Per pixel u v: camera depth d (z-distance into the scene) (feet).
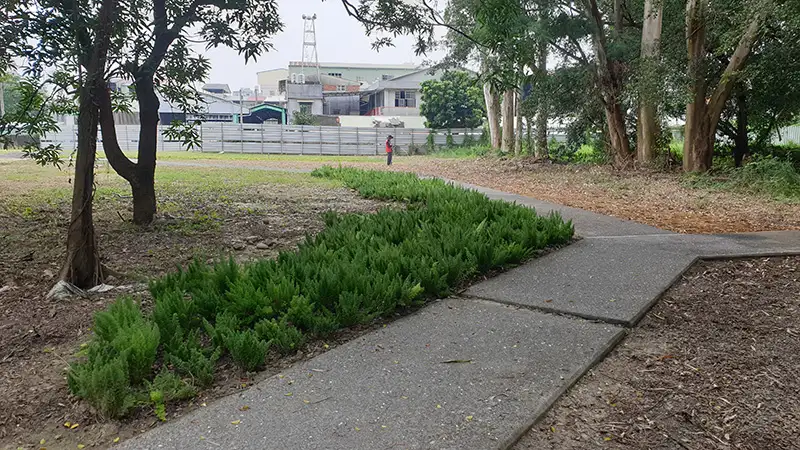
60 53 16.61
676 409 9.63
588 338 12.26
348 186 46.09
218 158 97.55
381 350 11.76
